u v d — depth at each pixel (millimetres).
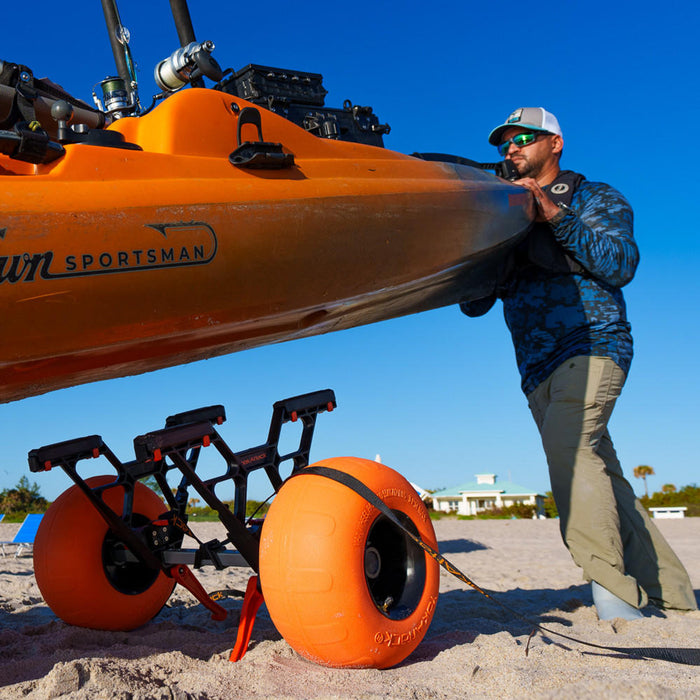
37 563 3068
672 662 2344
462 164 3686
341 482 2334
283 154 2633
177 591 4402
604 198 3697
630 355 3510
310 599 2188
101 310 2127
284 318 2748
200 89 2697
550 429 3393
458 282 3539
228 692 2053
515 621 3414
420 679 2205
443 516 32219
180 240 2264
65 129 2311
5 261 1944
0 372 2180
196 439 2701
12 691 2025
